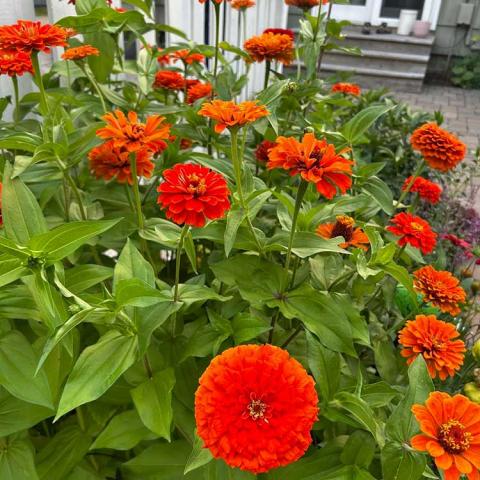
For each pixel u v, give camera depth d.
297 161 1.10
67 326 0.93
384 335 1.63
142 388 1.12
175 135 1.88
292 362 0.95
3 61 1.50
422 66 7.91
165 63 2.79
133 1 2.06
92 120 1.91
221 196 1.07
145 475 1.20
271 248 1.31
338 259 1.47
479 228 3.03
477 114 7.04
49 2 2.19
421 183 2.02
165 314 1.12
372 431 1.03
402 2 8.49
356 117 1.74
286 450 0.86
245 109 1.19
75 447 1.26
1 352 1.02
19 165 1.29
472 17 8.58
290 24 7.91
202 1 1.94
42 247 0.98
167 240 1.34
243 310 1.41
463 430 0.92
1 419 1.10
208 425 0.86
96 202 1.61
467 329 2.08
